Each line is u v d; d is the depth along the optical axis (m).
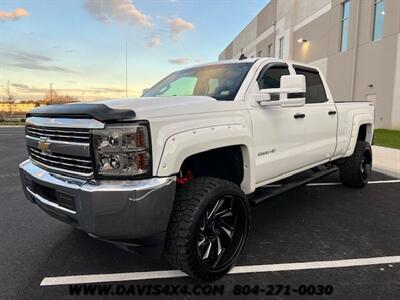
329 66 23.33
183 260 2.62
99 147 2.35
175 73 4.49
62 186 2.56
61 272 3.09
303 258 3.29
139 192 2.31
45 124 2.74
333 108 4.82
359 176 5.67
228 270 2.95
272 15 33.69
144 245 2.50
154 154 2.41
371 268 3.10
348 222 4.26
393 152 9.91
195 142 2.64
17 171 7.95
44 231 4.07
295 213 4.61
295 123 3.93
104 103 2.67
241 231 3.11
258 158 3.39
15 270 3.13
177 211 2.63
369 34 19.06
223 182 2.88
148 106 2.55
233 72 3.70
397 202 5.09
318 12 24.70
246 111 3.24
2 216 4.62
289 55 29.45
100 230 2.38
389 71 17.56
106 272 3.08
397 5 16.86
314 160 4.45
